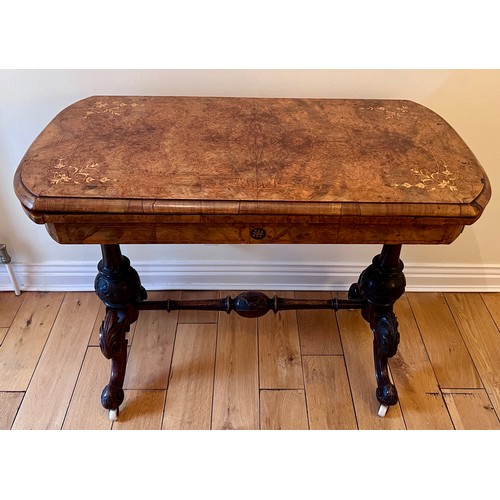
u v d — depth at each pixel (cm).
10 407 144
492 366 159
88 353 160
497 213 164
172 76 139
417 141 118
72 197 98
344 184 104
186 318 172
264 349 163
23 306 175
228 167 108
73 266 175
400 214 99
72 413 143
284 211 99
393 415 145
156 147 113
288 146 115
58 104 143
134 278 138
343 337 167
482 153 153
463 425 143
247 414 144
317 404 147
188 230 106
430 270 179
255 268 177
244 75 139
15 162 152
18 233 167
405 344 165
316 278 180
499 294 183
